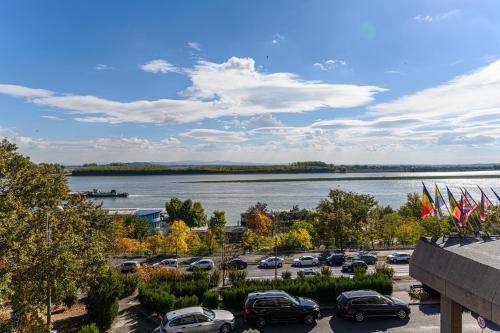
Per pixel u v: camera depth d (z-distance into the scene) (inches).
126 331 821.2
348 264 1549.0
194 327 745.0
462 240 641.6
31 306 679.1
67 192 991.0
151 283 1031.0
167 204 3833.7
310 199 6441.9
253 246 2181.3
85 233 943.0
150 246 2214.6
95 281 845.8
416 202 3563.0
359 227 2215.8
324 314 896.9
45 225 804.0
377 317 861.2
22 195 788.0
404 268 1569.9
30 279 673.6
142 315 917.2
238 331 800.3
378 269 1211.9
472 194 6569.9
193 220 3678.6
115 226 1523.1
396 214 2977.4
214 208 5369.1
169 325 739.4
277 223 3036.4
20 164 794.8
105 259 892.6
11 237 621.9
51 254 685.3
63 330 825.5
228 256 2012.8
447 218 2155.5
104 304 825.5
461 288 516.4
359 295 858.1
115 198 7465.6
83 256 817.5
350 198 2327.8
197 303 927.7
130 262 1648.6
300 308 828.6
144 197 7559.1
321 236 2404.0
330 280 1023.6
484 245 600.4
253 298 838.5
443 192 6968.5
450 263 550.6
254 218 3043.8
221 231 2696.9
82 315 927.7
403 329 795.4
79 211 1103.0
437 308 916.6
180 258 2053.4
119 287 902.4
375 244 2422.5
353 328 805.9
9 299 681.6
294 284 997.8
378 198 6525.6
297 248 2222.0
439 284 570.3
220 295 1031.0
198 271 1138.7
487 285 469.7
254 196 7145.7
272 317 818.8
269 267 1670.8
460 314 573.6
